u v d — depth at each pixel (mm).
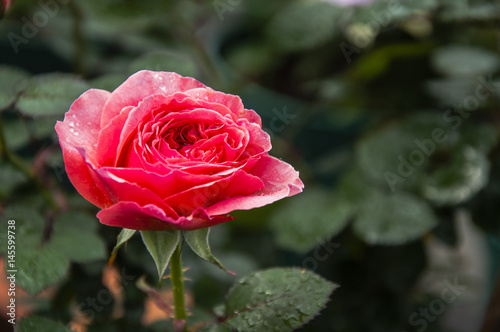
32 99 493
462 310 851
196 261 606
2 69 516
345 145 800
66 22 789
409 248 669
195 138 412
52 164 547
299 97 862
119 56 823
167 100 409
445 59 659
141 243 536
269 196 405
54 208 532
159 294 479
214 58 863
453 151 618
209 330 453
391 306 675
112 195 403
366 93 742
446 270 785
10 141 554
